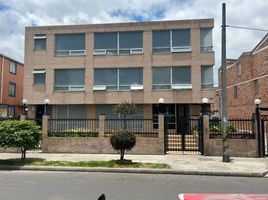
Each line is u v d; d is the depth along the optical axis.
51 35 26.12
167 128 16.22
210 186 9.34
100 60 25.55
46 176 10.87
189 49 24.66
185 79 24.69
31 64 26.17
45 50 26.11
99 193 8.15
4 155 15.49
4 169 12.40
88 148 16.16
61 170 12.12
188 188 8.99
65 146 16.28
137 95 24.98
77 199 7.45
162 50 25.00
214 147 15.39
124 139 12.91
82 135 16.47
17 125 13.42
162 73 24.94
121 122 16.98
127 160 13.23
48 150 16.33
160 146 15.66
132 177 10.80
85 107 25.95
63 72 25.97
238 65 32.62
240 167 12.29
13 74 36.78
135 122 17.53
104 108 25.70
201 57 24.50
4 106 34.41
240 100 31.86
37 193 8.08
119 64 25.33
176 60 24.73
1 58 33.88
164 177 10.89
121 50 25.45
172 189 8.82
